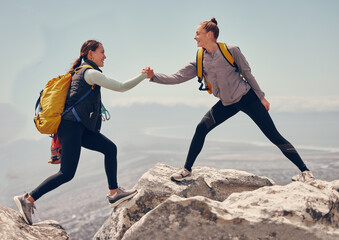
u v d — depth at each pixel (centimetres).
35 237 283
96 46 309
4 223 267
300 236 237
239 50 319
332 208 258
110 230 359
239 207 258
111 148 326
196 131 353
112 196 340
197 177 367
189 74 344
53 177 294
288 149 333
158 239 250
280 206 249
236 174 394
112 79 300
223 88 323
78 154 296
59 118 290
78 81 295
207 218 246
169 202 253
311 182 326
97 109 306
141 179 368
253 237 239
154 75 334
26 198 298
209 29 317
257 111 327
